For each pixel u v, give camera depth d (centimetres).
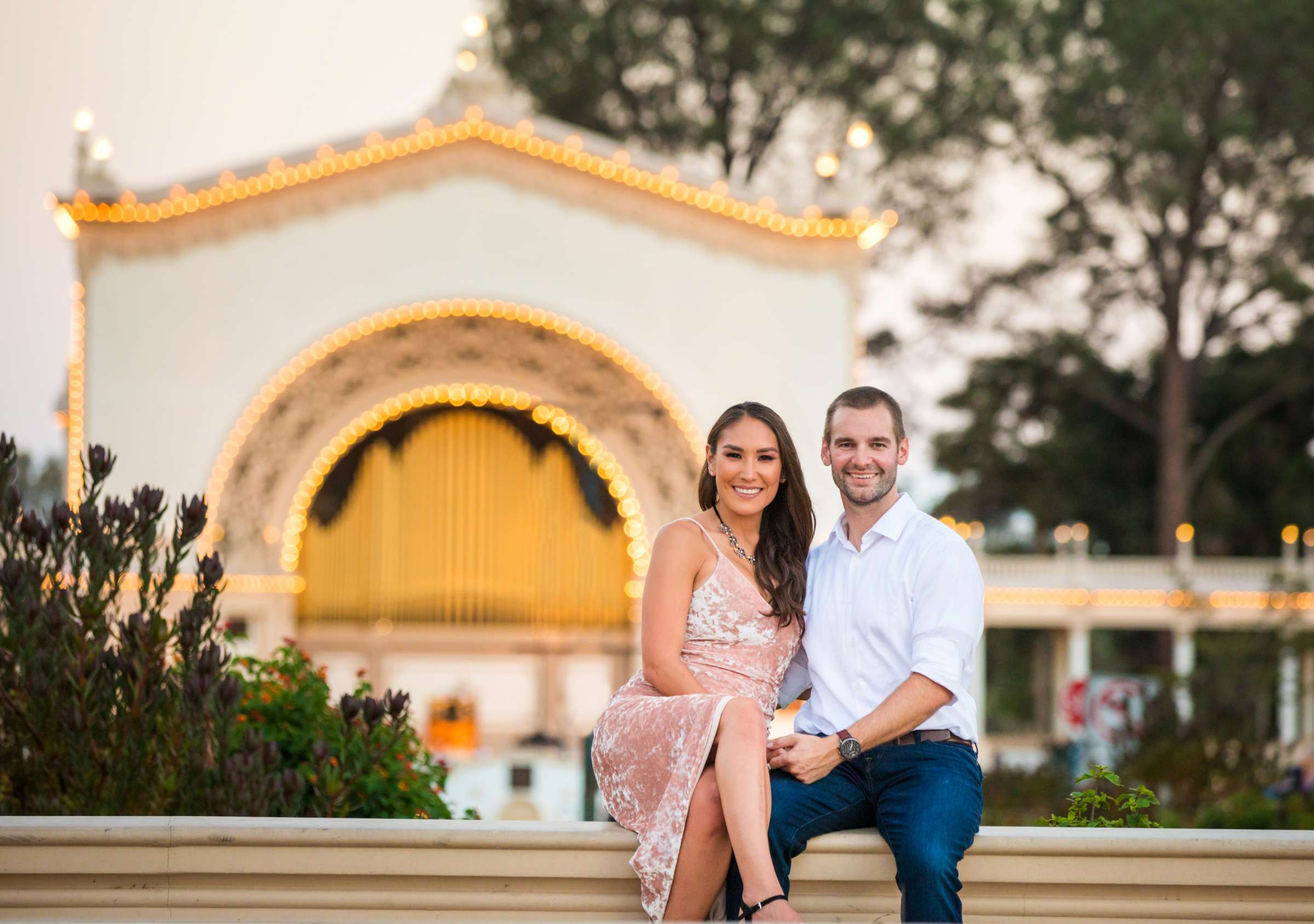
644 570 1930
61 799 459
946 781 382
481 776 1658
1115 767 1449
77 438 1759
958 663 388
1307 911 388
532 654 2064
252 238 1795
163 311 1780
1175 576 2375
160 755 471
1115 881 386
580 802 1572
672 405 1836
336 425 1905
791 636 417
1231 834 388
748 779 357
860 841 387
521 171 1825
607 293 1828
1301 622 2080
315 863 374
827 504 1817
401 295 1805
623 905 379
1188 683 1551
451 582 2020
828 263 1844
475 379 1925
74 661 469
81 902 370
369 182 1809
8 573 471
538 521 2047
